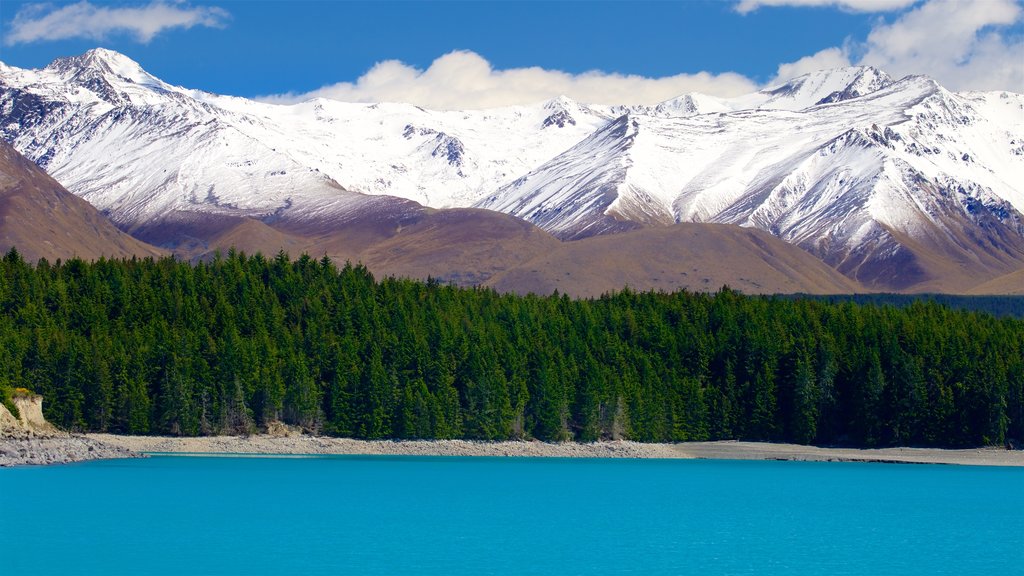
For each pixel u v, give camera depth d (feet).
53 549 446.19
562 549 463.42
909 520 542.16
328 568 421.18
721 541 485.97
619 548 467.52
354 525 507.71
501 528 507.30
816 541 488.85
